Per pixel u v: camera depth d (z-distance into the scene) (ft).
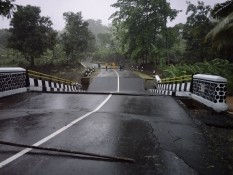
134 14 176.96
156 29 181.68
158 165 14.34
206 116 27.07
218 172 13.69
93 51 437.99
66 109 29.99
